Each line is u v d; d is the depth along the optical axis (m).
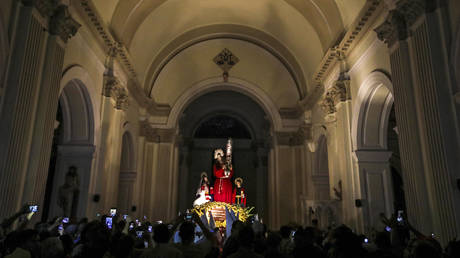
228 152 11.80
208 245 4.64
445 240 5.31
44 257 3.48
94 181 9.14
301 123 15.23
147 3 11.41
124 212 12.63
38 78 6.09
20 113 5.59
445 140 5.34
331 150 10.88
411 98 6.24
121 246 3.01
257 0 12.79
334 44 10.22
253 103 22.02
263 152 21.27
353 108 9.48
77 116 9.13
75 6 7.58
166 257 3.12
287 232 4.94
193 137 22.17
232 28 14.77
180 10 13.09
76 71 7.94
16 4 5.66
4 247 3.33
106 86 9.78
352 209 9.12
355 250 2.51
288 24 13.23
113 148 10.37
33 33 5.89
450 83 5.44
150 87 14.68
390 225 4.36
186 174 21.05
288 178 15.13
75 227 5.58
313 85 12.81
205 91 16.03
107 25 9.80
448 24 5.61
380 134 9.26
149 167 14.80
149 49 13.64
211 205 8.68
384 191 8.91
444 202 5.35
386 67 7.64
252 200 21.70
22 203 5.77
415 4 6.00
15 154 5.48
